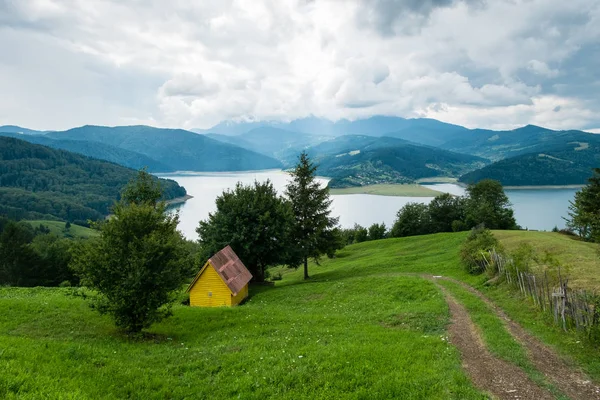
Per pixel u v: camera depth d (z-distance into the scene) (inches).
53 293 1331.2
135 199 1487.5
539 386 528.7
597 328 658.8
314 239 2162.9
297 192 2188.7
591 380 550.9
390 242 3193.9
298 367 568.1
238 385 521.3
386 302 1229.7
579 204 2182.6
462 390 496.1
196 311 1096.8
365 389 498.6
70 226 7677.2
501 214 3727.9
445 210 4372.5
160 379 540.1
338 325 920.9
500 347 677.3
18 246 3228.3
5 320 866.1
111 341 752.3
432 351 657.6
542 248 1574.8
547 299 872.9
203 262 1978.3
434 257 2078.0
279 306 1434.5
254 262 2025.1
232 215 1932.8
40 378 433.7
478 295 1152.2
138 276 741.3
